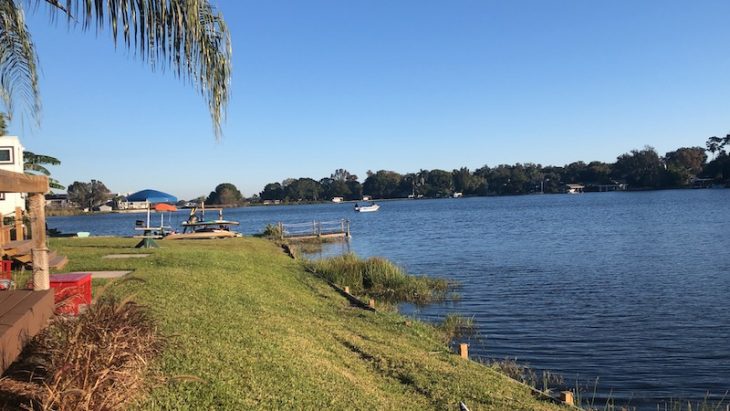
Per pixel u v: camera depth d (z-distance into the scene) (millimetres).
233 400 5906
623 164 179000
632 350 12664
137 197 31953
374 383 8094
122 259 17297
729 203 85938
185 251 20906
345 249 38219
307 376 7336
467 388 8109
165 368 6234
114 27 4715
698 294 19188
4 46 8375
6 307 5465
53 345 5016
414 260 31234
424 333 12383
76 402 4203
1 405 4301
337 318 12508
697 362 11773
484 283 22375
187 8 4820
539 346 12984
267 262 20984
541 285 21672
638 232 45531
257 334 8805
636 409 9367
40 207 6996
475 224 65000
